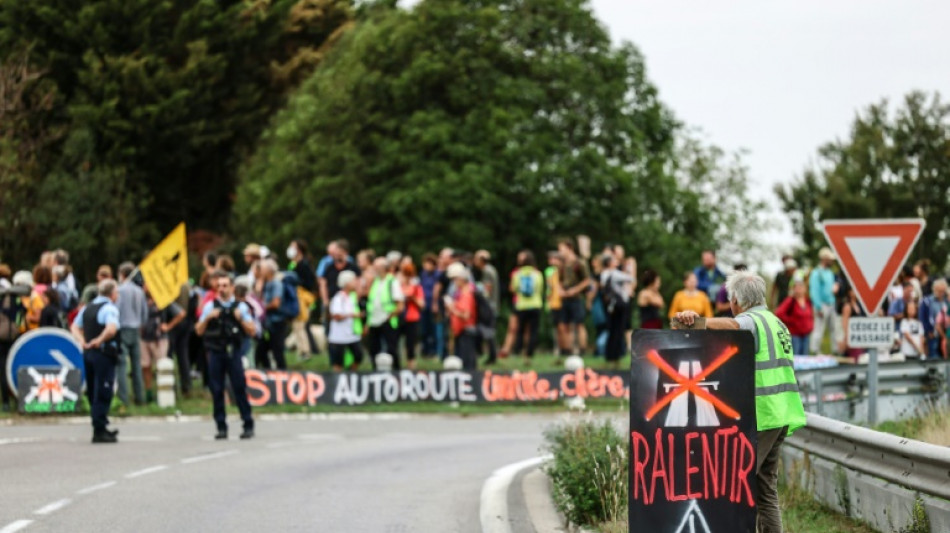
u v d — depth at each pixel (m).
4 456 46.31
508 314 118.56
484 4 128.50
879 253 37.81
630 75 129.50
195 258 141.75
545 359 79.44
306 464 45.47
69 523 32.53
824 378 43.91
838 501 30.47
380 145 125.56
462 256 76.62
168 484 39.59
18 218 119.88
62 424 59.41
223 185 152.88
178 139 141.00
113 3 139.12
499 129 121.69
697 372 24.20
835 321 71.81
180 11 145.75
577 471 31.72
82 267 125.25
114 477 41.00
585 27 127.81
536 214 122.94
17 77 127.75
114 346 51.56
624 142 126.94
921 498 25.70
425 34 127.69
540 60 125.81
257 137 148.00
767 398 25.06
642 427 24.20
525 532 31.86
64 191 124.12
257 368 70.69
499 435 58.66
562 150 123.25
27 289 61.41
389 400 71.06
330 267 73.62
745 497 24.12
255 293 70.25
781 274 74.25
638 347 24.31
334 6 155.12
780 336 25.39
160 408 64.00
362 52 129.88
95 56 136.88
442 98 127.50
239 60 147.62
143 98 139.00
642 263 124.56
